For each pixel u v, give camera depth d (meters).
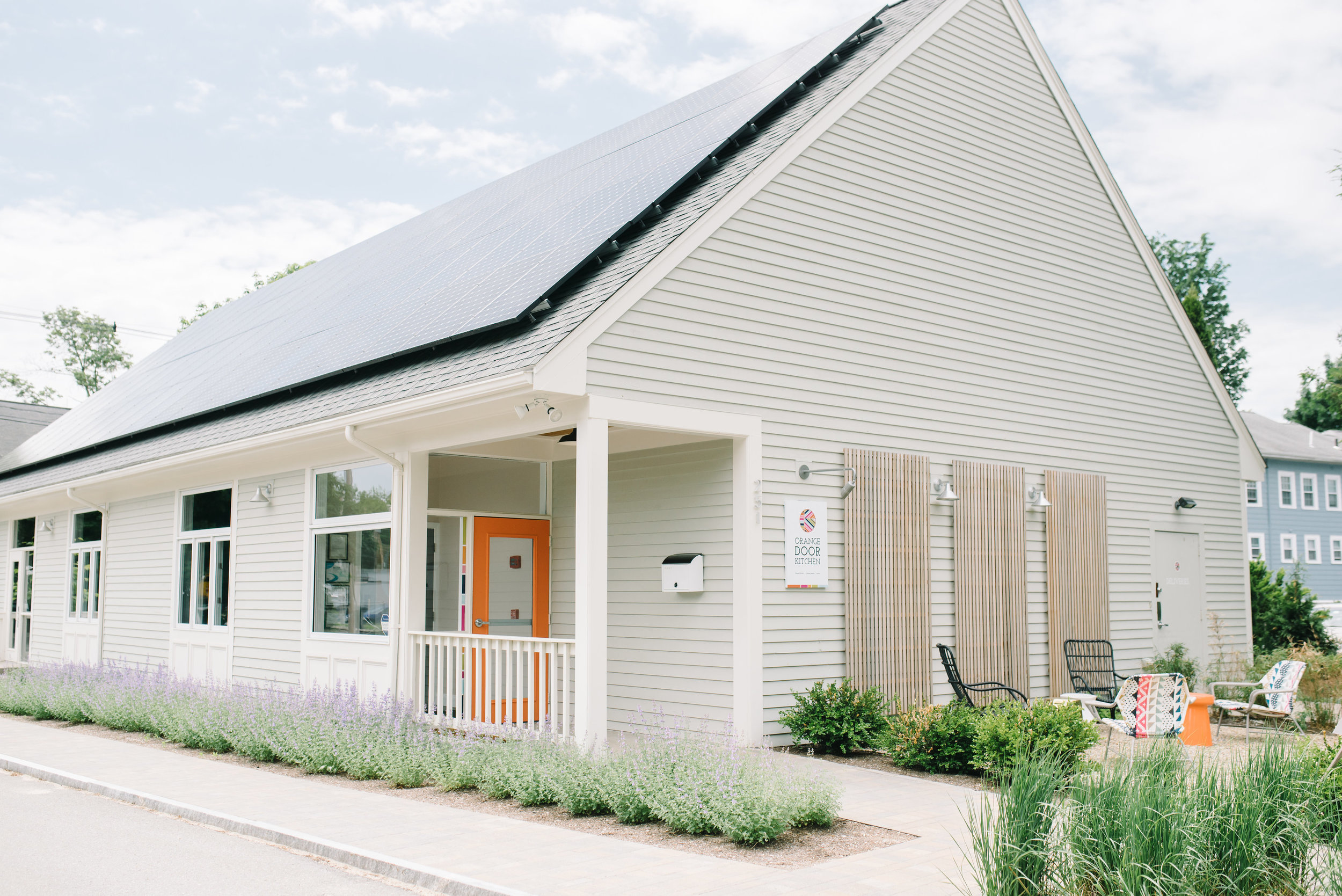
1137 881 4.30
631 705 10.55
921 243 11.38
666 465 10.38
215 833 6.71
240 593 13.44
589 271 9.66
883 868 5.52
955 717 8.47
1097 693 12.12
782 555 9.73
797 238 10.16
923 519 10.98
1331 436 43.72
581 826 6.61
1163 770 5.07
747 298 9.66
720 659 9.63
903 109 11.34
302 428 10.73
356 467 11.55
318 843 6.11
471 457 11.98
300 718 9.64
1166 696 8.03
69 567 18.58
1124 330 13.77
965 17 12.18
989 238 12.16
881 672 10.34
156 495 15.87
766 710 9.45
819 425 10.17
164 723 10.78
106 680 13.38
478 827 6.56
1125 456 13.54
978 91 12.23
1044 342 12.66
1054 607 12.23
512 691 9.36
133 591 16.20
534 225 12.23
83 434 19.44
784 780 6.57
